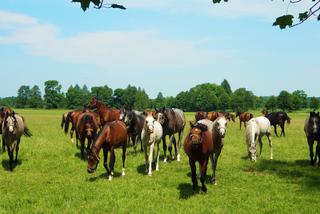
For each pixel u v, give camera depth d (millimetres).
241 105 126188
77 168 12562
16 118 12945
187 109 131250
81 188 9719
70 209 7809
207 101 127375
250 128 14289
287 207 8062
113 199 8562
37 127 33656
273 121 25734
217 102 127312
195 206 8047
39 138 22016
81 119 14172
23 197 8664
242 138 23703
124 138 11328
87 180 10789
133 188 9719
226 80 161500
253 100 129875
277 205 8234
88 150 10156
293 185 10211
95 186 9945
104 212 7707
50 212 7574
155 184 10195
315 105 133500
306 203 8461
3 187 9953
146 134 11445
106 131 10469
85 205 8133
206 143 8867
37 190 9531
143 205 8109
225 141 21672
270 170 12461
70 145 18562
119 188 9734
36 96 148000
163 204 8227
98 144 10242
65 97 139875
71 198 8727
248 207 8062
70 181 10625
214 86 141625
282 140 22625
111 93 135250
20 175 11516
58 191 9359
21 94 173875
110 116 17812
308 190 9633
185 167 12875
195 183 9273
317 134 13188
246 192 9461
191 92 132000
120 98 126875
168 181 10609
